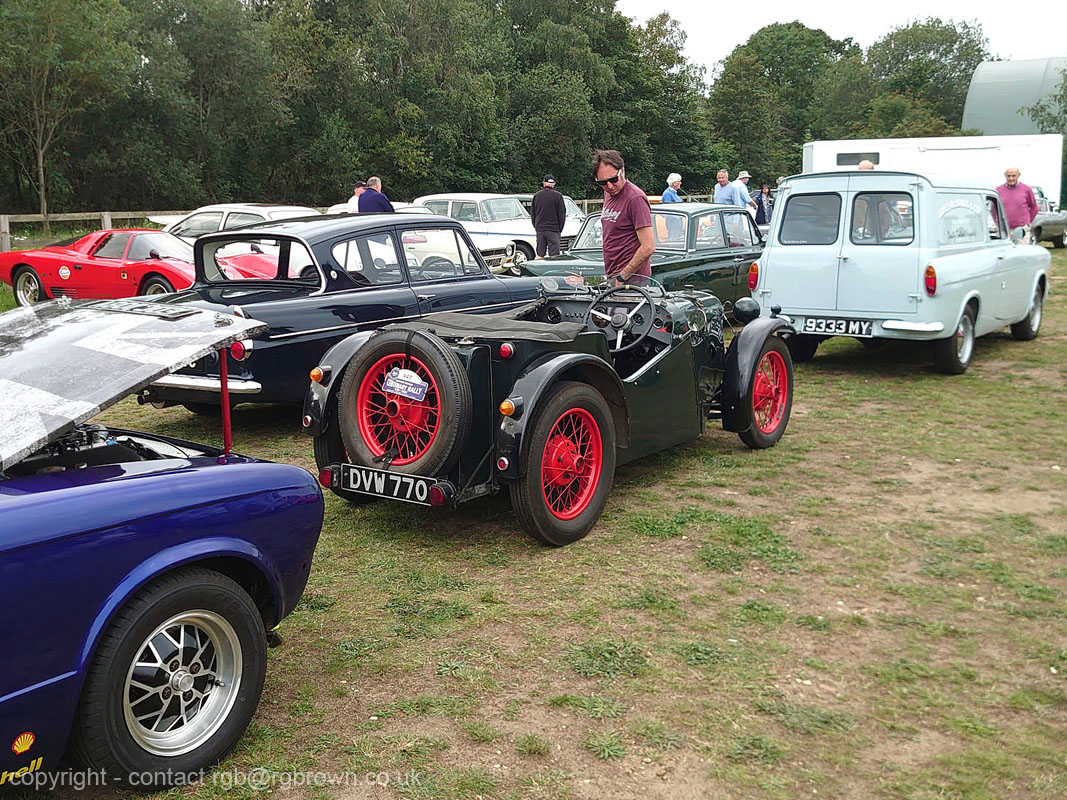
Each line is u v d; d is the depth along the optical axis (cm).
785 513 512
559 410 446
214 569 288
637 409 521
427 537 482
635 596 404
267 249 694
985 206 931
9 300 1331
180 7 2822
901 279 815
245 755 283
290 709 311
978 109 6178
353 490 455
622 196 642
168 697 262
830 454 630
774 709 312
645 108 4731
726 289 1044
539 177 4172
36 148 2716
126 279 1152
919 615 386
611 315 562
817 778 274
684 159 5047
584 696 319
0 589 220
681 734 296
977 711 313
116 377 264
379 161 3431
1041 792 269
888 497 539
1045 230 2372
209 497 270
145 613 250
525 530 457
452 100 3562
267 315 632
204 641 273
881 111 6906
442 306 734
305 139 3309
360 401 454
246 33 2888
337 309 666
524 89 4081
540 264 992
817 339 952
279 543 293
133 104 2817
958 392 809
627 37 4831
